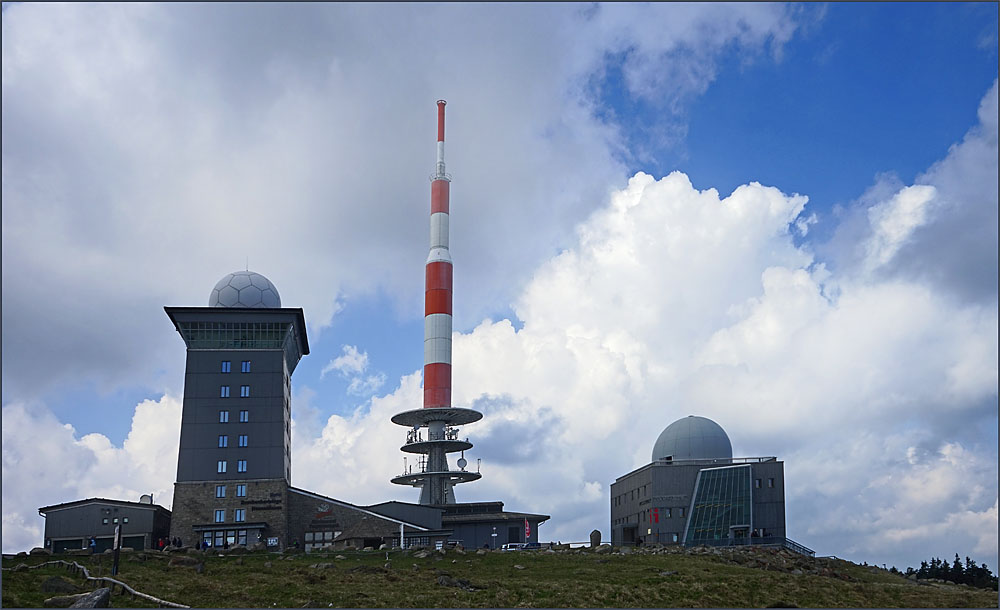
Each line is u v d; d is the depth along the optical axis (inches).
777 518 5378.9
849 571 4133.9
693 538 5251.0
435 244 6594.5
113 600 2704.2
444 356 6407.5
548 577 3489.2
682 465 5595.5
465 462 6466.5
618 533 6146.7
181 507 5447.8
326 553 4424.2
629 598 3090.6
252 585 3132.4
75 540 5275.6
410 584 3238.2
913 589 3459.6
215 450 5561.0
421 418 6456.7
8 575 3024.1
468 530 5580.7
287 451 5856.3
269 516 5452.8
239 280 5984.3
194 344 5733.3
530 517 5674.2
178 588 3009.4
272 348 5767.7
